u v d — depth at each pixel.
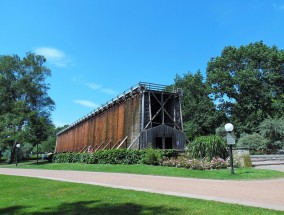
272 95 54.72
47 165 33.38
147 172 18.23
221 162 18.58
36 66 52.25
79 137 56.16
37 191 12.10
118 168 21.16
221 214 7.27
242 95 54.38
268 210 7.57
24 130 43.03
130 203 8.91
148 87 32.53
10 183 15.34
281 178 14.29
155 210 7.91
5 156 63.56
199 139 21.34
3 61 51.56
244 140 40.69
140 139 29.53
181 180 14.44
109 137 38.50
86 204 9.02
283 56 53.34
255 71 53.62
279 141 39.50
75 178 16.84
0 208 9.03
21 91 50.38
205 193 10.53
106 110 41.16
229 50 57.00
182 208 8.02
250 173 15.54
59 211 8.20
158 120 34.62
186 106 57.81
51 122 53.31
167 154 22.62
